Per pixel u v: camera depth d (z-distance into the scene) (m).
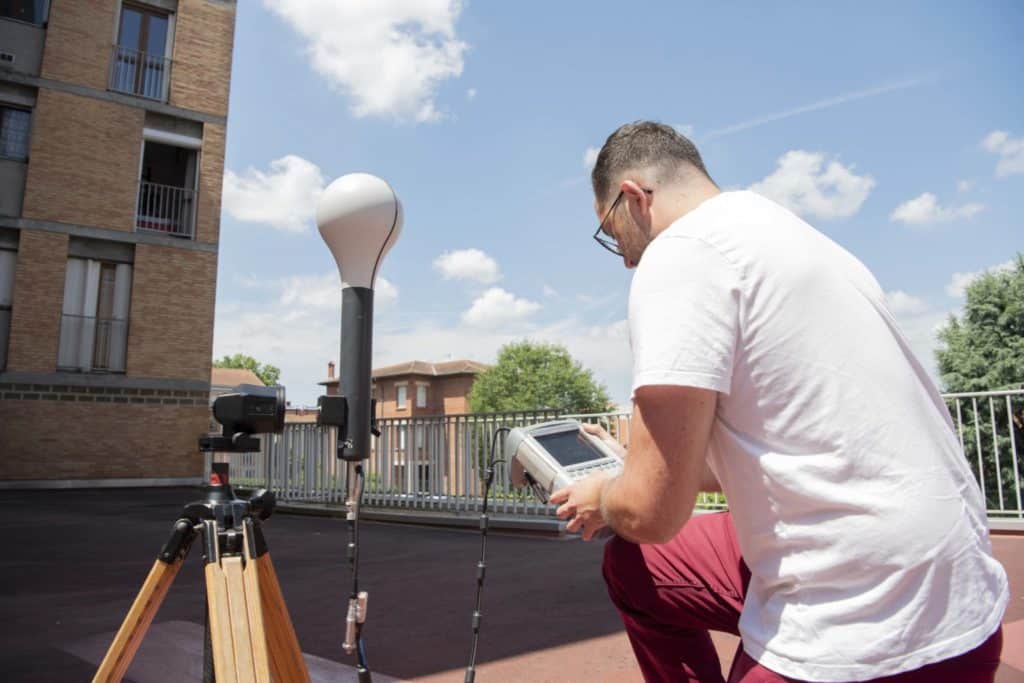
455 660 3.29
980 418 6.38
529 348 58.69
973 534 1.14
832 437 1.12
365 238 1.97
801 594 1.12
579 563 6.05
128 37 18.34
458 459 9.13
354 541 1.94
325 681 3.01
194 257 18.38
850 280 1.21
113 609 4.49
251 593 1.69
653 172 1.44
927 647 1.06
